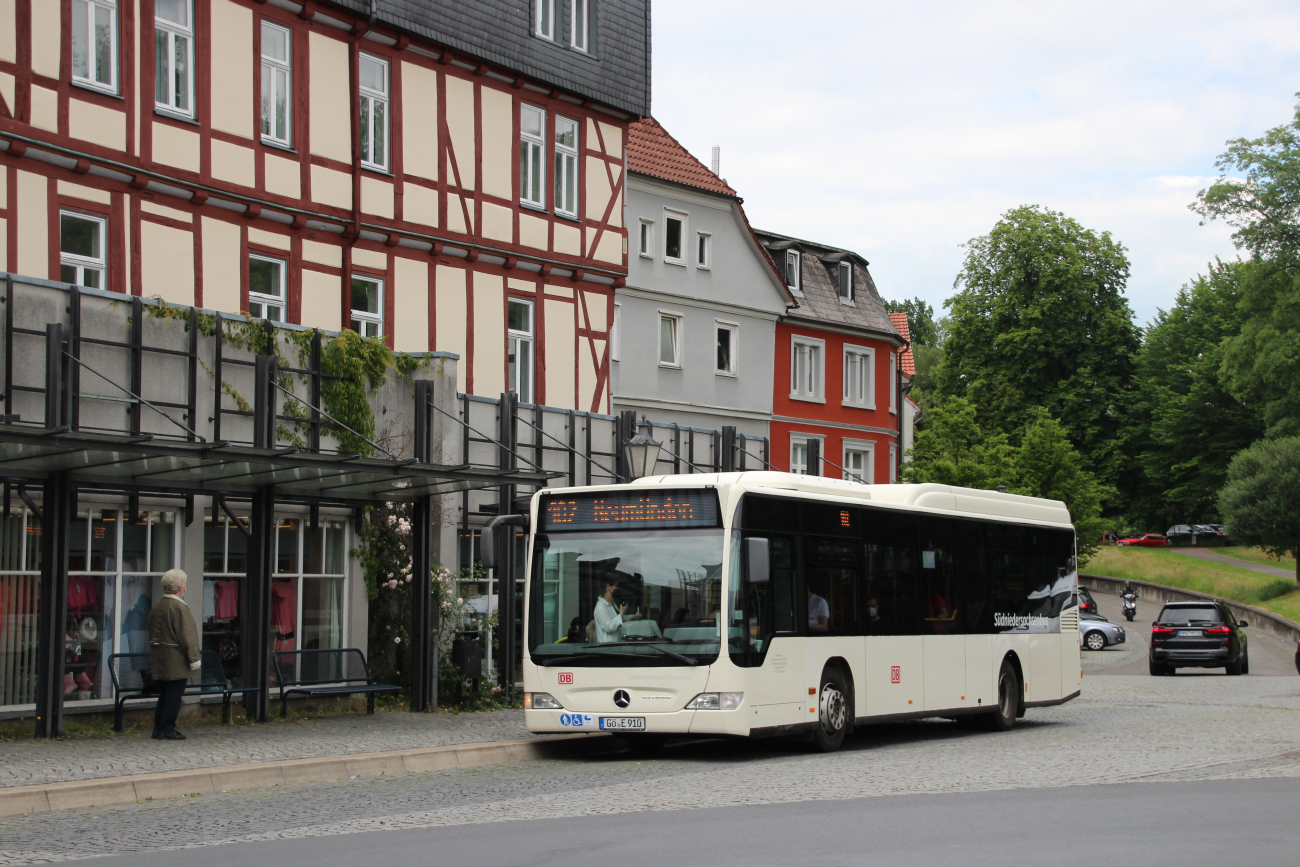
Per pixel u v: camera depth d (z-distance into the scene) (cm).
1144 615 6406
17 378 1559
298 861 874
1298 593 6188
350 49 2472
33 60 1944
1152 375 8506
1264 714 2228
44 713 1512
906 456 5191
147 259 2102
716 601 1529
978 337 7756
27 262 1930
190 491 1703
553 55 2891
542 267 2852
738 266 4634
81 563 1691
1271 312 6325
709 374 4503
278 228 2330
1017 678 2134
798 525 1659
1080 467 5331
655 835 971
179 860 885
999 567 2117
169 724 1548
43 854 920
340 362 2000
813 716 1644
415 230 2570
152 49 2111
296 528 1972
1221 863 845
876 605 1798
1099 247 7575
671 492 1573
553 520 1612
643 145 4378
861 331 5238
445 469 1719
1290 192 6125
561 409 2489
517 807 1149
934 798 1172
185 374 1777
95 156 2012
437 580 2075
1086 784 1268
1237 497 6469
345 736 1630
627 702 1536
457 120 2680
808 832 978
